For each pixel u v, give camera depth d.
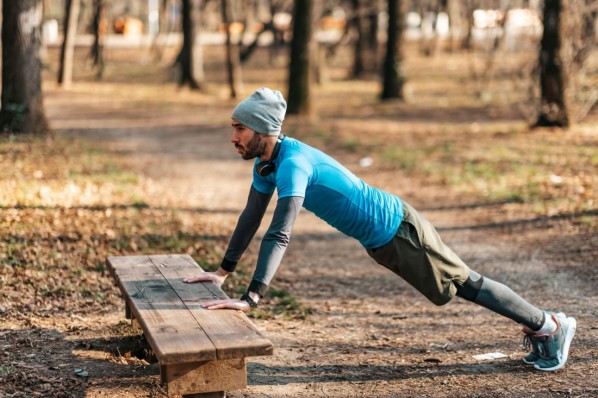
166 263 5.73
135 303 4.60
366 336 6.35
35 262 7.66
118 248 8.67
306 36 26.17
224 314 4.38
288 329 6.55
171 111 29.62
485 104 29.45
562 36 19.27
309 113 26.48
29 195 10.59
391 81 33.06
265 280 4.35
